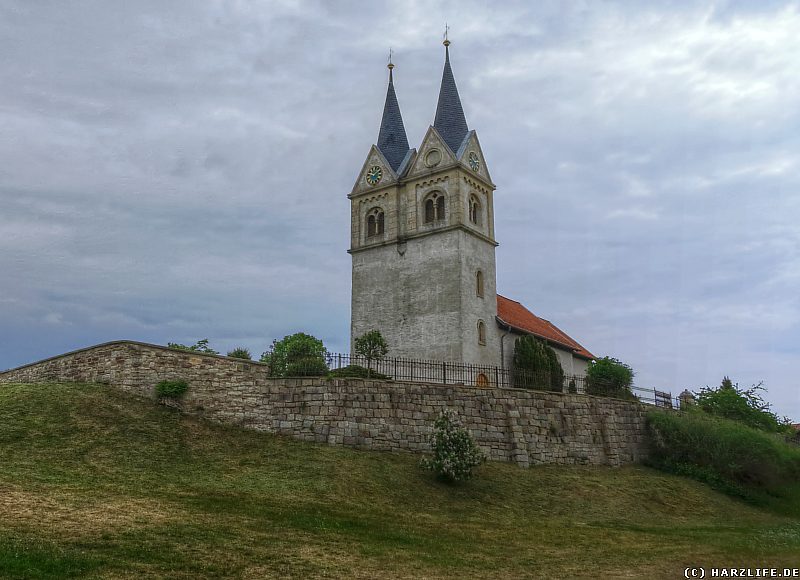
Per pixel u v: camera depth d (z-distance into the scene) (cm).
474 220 4791
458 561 1762
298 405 2861
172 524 1756
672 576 1734
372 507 2244
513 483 2877
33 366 3244
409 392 3038
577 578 1684
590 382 4147
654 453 3828
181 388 2819
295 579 1494
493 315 4734
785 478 3734
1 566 1340
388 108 5288
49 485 1975
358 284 4872
